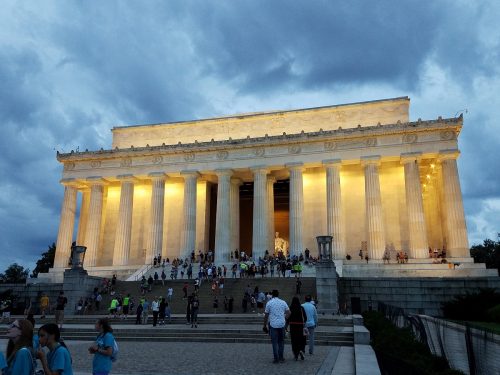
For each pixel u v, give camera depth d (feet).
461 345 49.49
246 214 268.21
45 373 24.97
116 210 233.96
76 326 101.55
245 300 128.57
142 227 228.43
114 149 222.28
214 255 204.54
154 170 218.18
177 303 137.90
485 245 331.57
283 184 248.73
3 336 91.66
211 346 73.77
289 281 146.41
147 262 207.62
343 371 46.16
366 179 194.90
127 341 83.25
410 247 186.19
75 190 226.99
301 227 197.77
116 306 123.65
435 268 168.96
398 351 49.65
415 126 191.11
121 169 221.66
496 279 129.39
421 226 184.34
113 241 229.66
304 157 202.80
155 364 54.13
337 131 198.80
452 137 188.96
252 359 57.06
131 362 55.93
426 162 204.74
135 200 233.14
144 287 150.51
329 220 194.29
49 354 25.86
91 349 32.22
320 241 131.64
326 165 199.21
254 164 207.92
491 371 32.94
